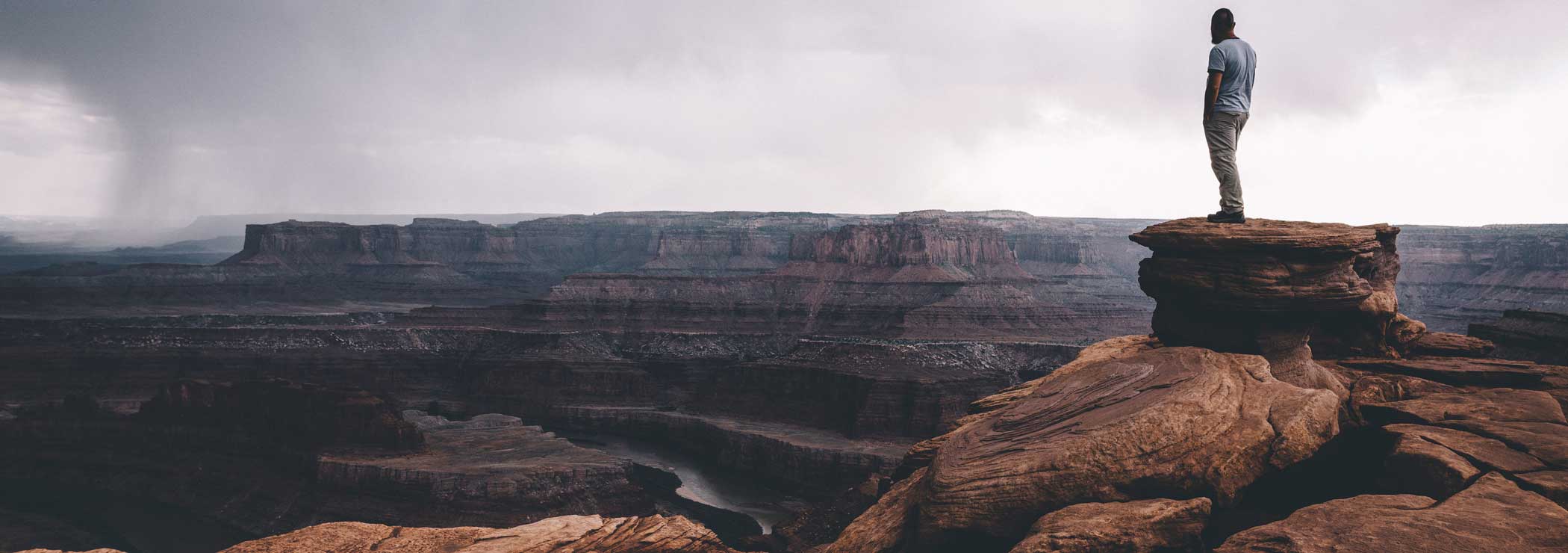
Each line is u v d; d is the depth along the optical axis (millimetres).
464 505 100500
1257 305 20234
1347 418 19547
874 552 17625
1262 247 20250
